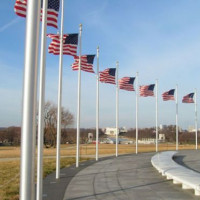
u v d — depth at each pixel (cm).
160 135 8219
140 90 3581
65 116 7550
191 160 2811
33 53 511
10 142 9325
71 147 6950
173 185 1381
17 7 1159
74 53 1717
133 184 1422
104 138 10306
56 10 1280
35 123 508
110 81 2784
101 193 1213
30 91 505
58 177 1620
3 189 1399
